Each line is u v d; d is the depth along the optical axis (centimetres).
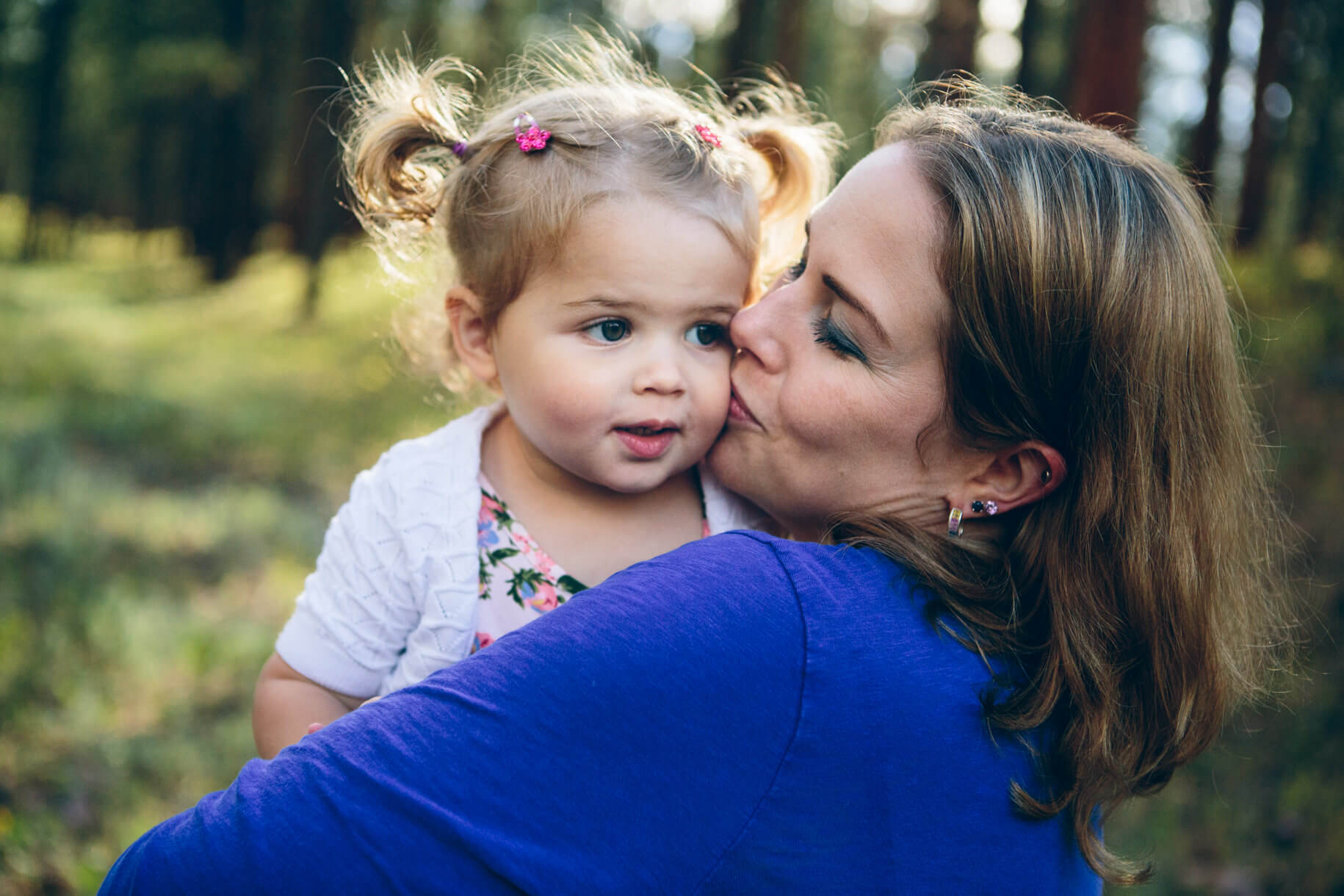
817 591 118
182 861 103
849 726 112
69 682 439
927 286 128
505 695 108
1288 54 2064
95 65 2497
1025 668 126
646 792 107
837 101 2273
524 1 2267
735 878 109
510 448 168
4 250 2947
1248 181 1700
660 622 112
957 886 116
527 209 154
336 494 829
